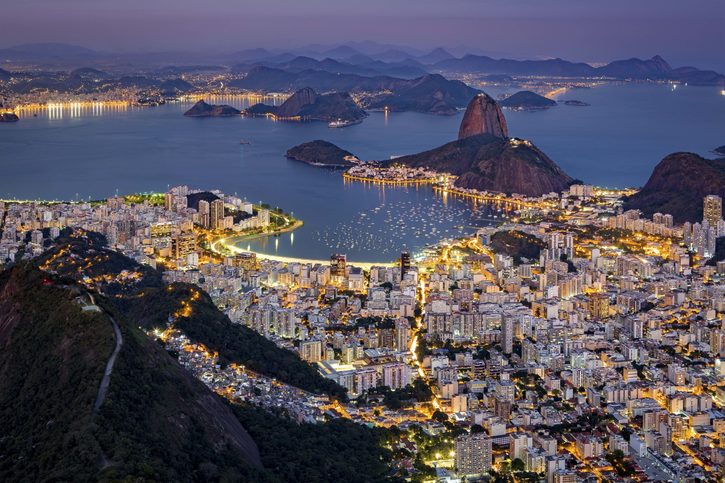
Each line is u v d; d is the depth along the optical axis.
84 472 190.88
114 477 187.38
